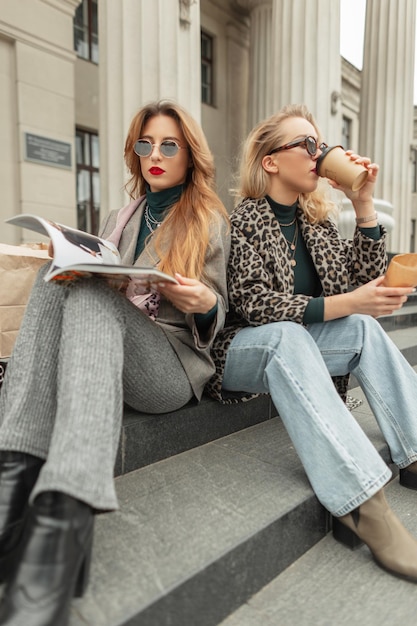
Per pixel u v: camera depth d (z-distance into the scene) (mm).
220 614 870
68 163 6203
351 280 1517
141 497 1084
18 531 817
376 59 7242
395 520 1044
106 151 3781
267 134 1411
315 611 912
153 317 1271
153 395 1167
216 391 1373
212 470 1242
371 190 1387
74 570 691
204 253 1240
